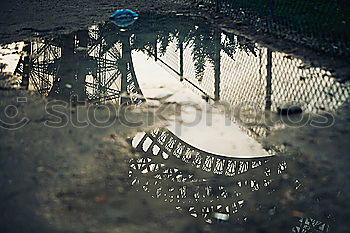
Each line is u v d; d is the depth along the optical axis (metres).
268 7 16.30
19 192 7.07
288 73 11.70
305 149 8.22
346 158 7.82
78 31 16.00
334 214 6.60
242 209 6.86
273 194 7.15
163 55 13.91
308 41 13.48
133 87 11.38
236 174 7.76
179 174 7.75
